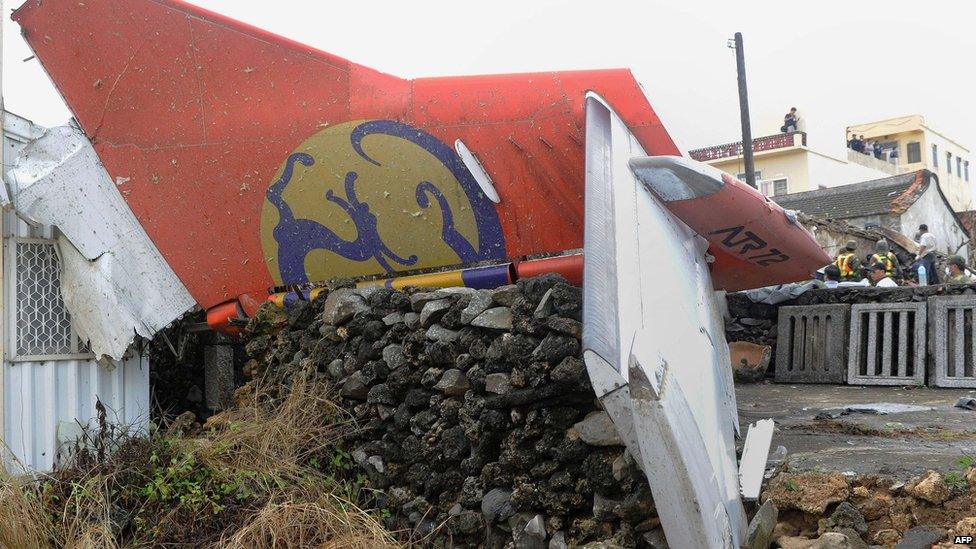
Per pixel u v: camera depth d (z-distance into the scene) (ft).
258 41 20.31
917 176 85.51
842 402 24.85
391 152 20.72
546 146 20.76
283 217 20.74
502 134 20.81
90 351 18.57
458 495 15.40
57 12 19.43
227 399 22.85
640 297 11.89
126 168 19.70
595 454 13.19
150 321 19.45
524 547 13.76
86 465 16.29
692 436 10.89
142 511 15.02
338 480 16.81
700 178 16.58
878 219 79.46
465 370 15.43
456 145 20.59
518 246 21.11
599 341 9.99
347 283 19.94
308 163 20.59
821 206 85.97
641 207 14.85
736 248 18.85
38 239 17.92
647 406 9.97
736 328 33.73
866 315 30.68
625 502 12.59
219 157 20.39
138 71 19.88
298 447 16.78
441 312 16.15
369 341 17.40
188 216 20.27
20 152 18.04
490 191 20.72
